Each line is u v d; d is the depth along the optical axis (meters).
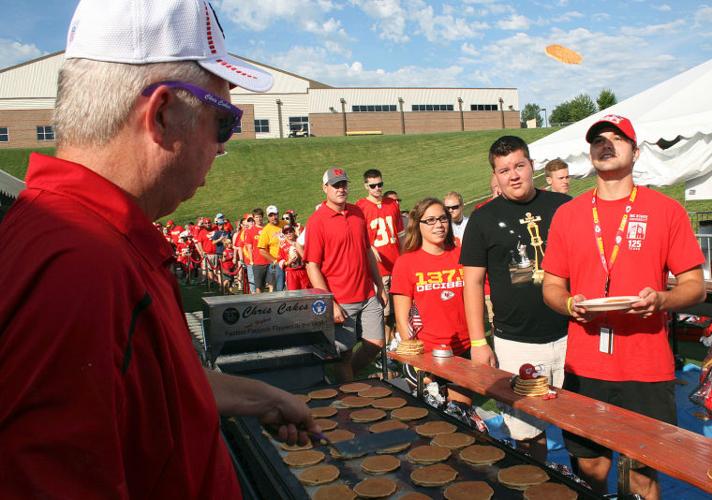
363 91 61.19
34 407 0.61
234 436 2.25
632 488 2.38
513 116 66.81
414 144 43.34
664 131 6.52
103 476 0.63
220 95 0.95
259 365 3.04
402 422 2.22
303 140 45.16
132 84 0.83
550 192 3.36
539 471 1.73
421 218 3.81
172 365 0.79
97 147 0.84
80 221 0.72
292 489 1.70
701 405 3.25
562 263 2.72
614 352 2.48
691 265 2.42
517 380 2.27
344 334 4.82
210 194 34.62
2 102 50.34
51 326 0.62
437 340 3.84
